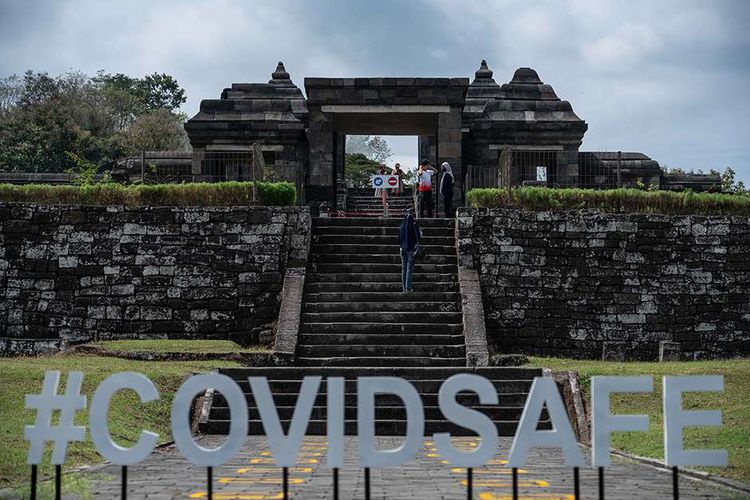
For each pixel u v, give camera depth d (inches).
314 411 632.4
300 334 796.6
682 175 1395.2
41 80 2664.9
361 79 1195.9
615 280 890.7
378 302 837.2
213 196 915.4
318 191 1195.3
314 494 385.7
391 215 1296.8
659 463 475.8
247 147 1273.4
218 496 378.3
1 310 888.9
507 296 882.8
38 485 400.5
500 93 1312.7
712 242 904.9
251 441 573.0
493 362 749.9
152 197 913.5
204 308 878.4
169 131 2497.5
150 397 324.5
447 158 1195.9
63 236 894.4
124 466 321.1
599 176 1294.3
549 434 317.7
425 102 1197.7
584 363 752.3
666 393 321.1
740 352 898.1
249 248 888.3
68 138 2407.7
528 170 1282.0
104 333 878.4
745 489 405.7
